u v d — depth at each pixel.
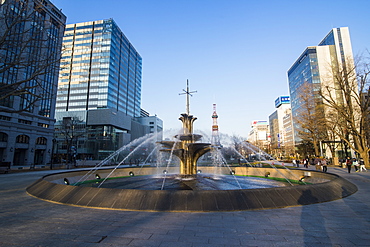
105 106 85.06
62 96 89.50
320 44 85.25
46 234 5.06
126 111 105.62
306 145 58.31
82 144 74.19
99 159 72.44
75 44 93.56
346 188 10.54
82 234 5.05
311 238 4.78
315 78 74.00
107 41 91.00
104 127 75.44
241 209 7.18
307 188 8.78
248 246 4.36
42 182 10.77
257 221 6.02
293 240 4.66
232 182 13.77
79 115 76.94
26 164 45.50
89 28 93.81
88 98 87.25
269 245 4.40
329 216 6.52
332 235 4.96
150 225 5.68
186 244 4.45
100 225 5.70
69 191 8.79
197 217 6.41
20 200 9.03
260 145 92.75
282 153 88.56
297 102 87.81
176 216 6.51
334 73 32.59
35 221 6.07
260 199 7.64
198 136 15.76
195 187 11.84
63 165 44.16
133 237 4.85
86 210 7.27
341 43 75.06
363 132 31.39
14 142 42.81
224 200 7.39
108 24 92.75
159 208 7.13
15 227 5.57
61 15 40.75
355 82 30.91
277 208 7.48
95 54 90.69
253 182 14.15
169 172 23.55
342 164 32.84
